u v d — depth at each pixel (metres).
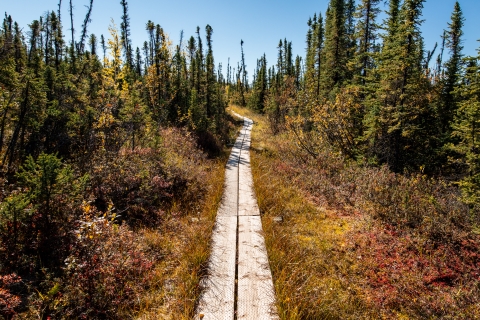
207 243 6.35
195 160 14.01
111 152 9.28
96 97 10.50
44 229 4.82
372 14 18.72
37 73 10.59
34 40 23.20
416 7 12.64
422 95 14.73
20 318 3.59
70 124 9.17
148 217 7.48
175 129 17.69
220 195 9.77
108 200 7.36
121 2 30.61
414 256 6.70
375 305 5.14
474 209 8.64
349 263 6.36
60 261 4.62
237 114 42.47
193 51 33.97
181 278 5.12
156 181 8.93
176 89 21.62
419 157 15.04
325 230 7.75
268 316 4.32
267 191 10.09
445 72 17.97
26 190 5.16
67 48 23.66
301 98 24.23
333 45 23.78
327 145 15.98
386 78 13.78
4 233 4.52
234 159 16.12
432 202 8.94
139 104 12.32
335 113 15.51
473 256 6.76
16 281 4.00
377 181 10.44
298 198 9.79
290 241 6.84
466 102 10.40
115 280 4.68
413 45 13.10
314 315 4.43
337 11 23.17
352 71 22.42
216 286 4.97
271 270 5.54
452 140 14.81
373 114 14.15
